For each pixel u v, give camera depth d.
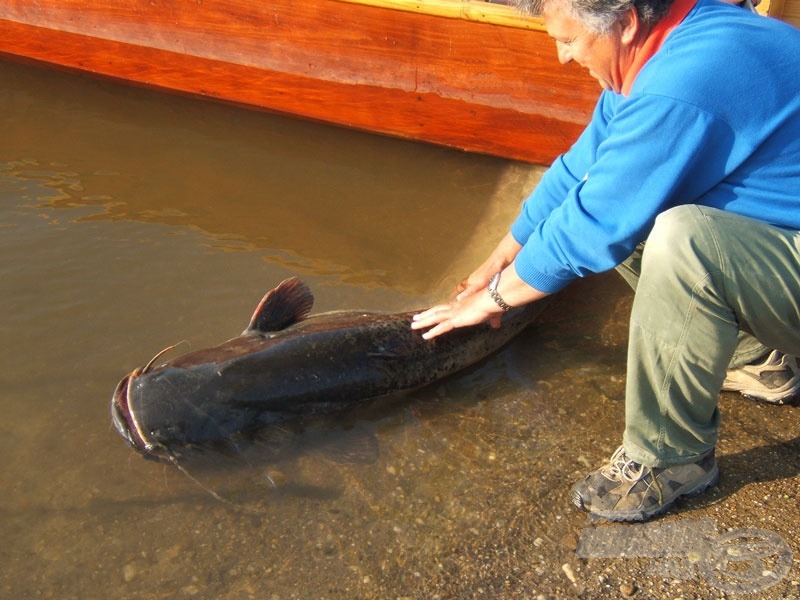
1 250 2.44
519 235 2.05
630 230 1.55
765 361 1.91
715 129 1.43
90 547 1.69
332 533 1.72
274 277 2.40
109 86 3.32
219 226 2.60
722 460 1.81
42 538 1.71
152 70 3.06
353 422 2.00
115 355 2.12
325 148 2.98
